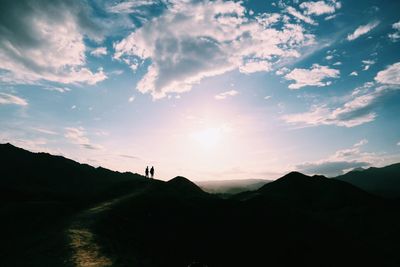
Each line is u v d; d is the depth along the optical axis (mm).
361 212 63125
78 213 35406
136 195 45312
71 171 84562
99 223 29719
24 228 31734
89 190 70062
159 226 37031
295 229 43844
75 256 18500
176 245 33875
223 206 47156
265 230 42438
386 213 61344
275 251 38344
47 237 23953
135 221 35594
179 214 41875
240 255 36656
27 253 19875
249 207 48031
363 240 47500
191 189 61750
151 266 24094
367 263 39219
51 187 71500
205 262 32844
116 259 20531
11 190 53406
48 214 36625
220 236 39531
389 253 44062
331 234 44906
